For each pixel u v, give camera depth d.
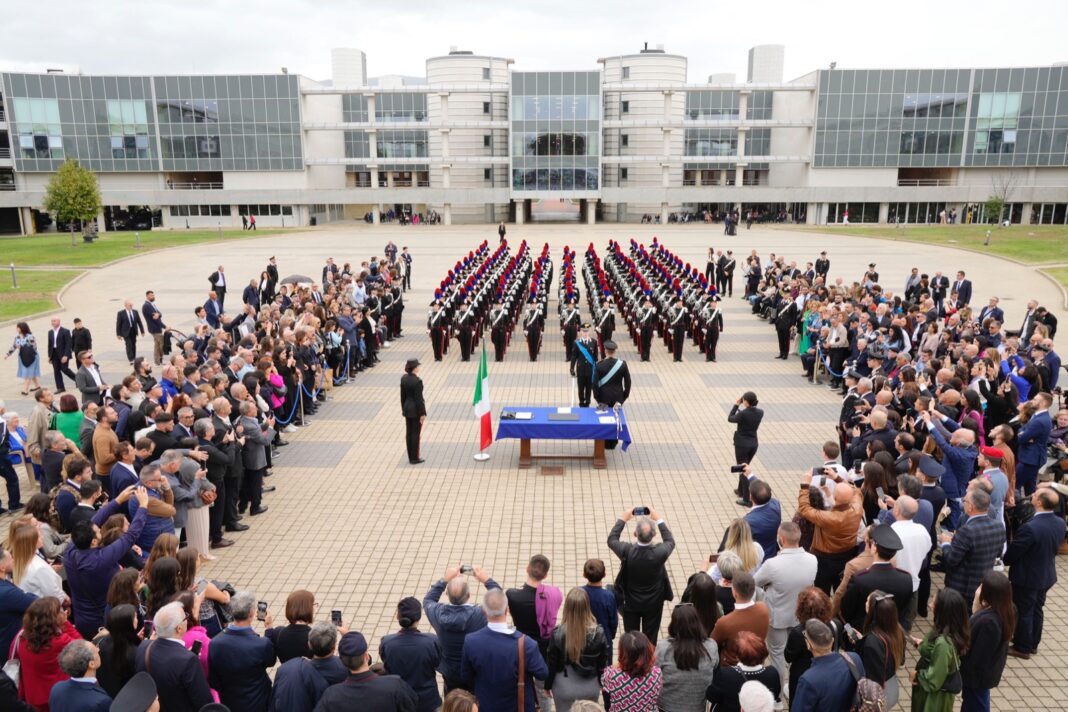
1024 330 18.95
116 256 46.16
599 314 22.70
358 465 13.79
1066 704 7.37
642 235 61.47
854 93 72.50
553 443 14.93
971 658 6.42
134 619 6.01
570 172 73.81
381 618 8.87
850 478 9.50
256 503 11.68
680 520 11.39
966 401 11.23
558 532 11.01
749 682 4.99
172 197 74.06
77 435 12.00
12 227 75.88
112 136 73.56
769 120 73.75
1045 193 71.06
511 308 24.47
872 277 27.03
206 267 41.84
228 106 73.81
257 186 75.88
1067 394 13.37
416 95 83.50
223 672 5.93
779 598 7.18
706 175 82.19
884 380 12.88
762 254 46.59
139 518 8.02
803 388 18.73
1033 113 70.88
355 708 5.21
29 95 71.38
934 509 8.63
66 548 8.31
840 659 5.53
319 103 79.62
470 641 6.01
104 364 21.23
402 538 10.88
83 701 5.33
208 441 10.54
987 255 44.62
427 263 43.31
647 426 15.89
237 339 19.00
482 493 12.47
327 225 77.00
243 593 6.13
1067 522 10.16
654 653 5.82
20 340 18.22
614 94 80.50
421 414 13.65
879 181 74.81
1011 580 7.96
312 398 16.81
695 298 23.48
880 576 6.73
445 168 76.75
